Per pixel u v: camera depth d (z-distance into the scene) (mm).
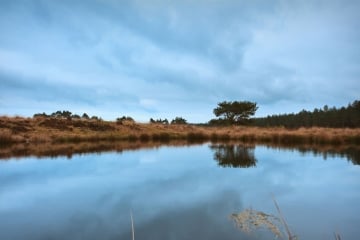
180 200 7898
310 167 13102
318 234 5438
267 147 23641
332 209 7020
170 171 12523
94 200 7969
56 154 18172
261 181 10273
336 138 25469
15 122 31750
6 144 23578
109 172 12305
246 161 15344
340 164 13828
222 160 15875
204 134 36406
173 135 36594
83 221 6270
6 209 7203
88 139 29734
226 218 6355
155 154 18891
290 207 7184
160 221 6191
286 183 9938
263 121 96875
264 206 7293
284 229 5703
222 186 9586
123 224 6031
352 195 8328
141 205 7457
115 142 29469
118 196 8375
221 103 65812
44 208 7258
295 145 25000
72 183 10148
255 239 5180
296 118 85688
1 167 13367
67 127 34500
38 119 35250
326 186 9477
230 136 34781
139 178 11031
